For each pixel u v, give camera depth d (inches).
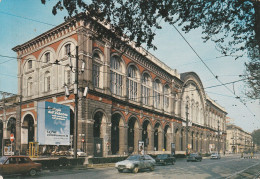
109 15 370.6
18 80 1556.3
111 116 1450.5
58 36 1364.4
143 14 360.5
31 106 1444.4
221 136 3973.9
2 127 1744.6
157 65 1956.2
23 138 1471.5
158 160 1135.6
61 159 838.5
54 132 1055.0
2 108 1641.2
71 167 863.7
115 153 1558.8
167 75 2161.7
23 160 677.9
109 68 1401.3
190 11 366.9
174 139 2185.0
